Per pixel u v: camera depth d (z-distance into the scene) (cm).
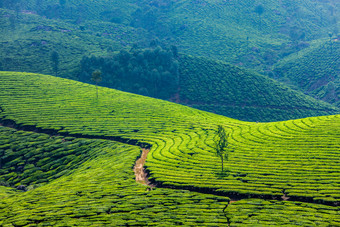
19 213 5281
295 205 4919
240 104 15725
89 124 10362
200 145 8250
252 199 5250
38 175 7931
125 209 5072
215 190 5678
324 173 5831
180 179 6238
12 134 9588
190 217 4681
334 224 4206
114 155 8081
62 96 12550
